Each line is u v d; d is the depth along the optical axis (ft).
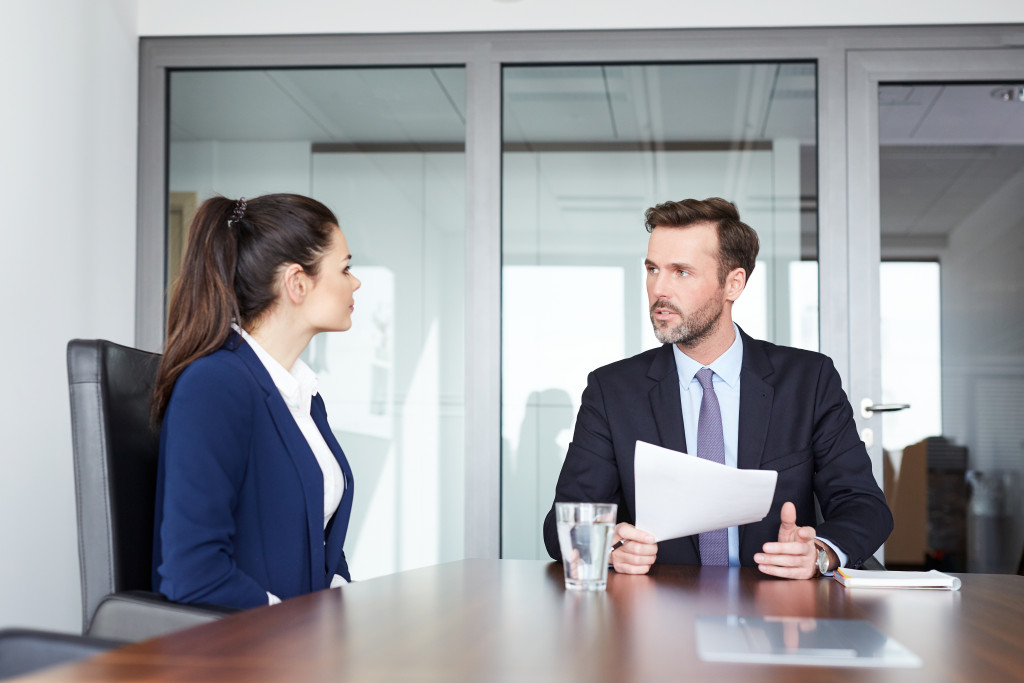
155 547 4.97
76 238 9.28
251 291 5.45
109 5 10.07
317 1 10.68
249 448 5.13
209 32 10.73
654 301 6.64
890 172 10.36
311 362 10.65
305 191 10.74
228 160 10.81
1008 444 10.12
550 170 10.56
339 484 5.77
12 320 8.08
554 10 10.53
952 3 10.23
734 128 10.45
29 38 8.45
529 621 3.52
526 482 10.41
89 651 3.59
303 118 10.78
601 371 6.84
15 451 8.08
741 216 10.41
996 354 10.20
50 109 8.80
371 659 2.87
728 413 6.62
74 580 8.95
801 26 10.38
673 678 2.70
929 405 10.20
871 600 4.13
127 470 5.04
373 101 10.73
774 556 4.81
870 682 2.68
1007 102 10.32
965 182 10.32
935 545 10.14
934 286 10.25
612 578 4.68
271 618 3.50
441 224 10.61
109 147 10.05
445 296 10.57
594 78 10.59
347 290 5.72
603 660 2.91
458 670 2.76
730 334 6.71
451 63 10.66
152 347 10.66
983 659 3.00
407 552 10.44
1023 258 10.25
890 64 10.36
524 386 10.46
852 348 10.26
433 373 10.53
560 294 10.48
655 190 10.48
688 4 10.44
